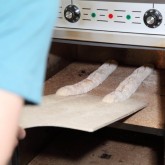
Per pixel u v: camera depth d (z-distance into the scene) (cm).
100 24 88
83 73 125
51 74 121
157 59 128
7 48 36
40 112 82
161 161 109
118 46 89
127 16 85
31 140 109
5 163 38
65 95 98
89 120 76
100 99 96
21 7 37
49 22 39
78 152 118
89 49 135
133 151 117
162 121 88
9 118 36
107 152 117
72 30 91
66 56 131
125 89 102
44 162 112
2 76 36
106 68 122
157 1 81
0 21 37
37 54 38
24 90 36
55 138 127
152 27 84
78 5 88
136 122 88
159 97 103
